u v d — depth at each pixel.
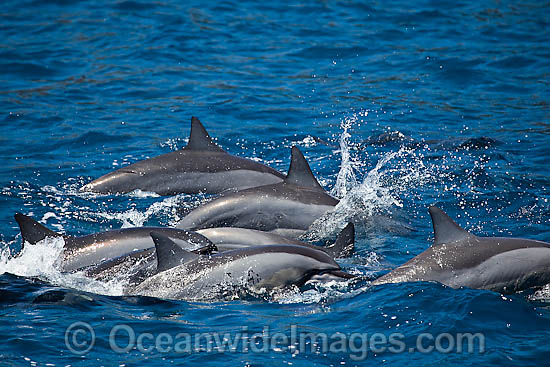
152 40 76.25
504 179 45.09
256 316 27.84
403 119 57.78
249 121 58.03
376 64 70.44
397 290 29.09
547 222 38.88
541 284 29.17
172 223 41.06
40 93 63.09
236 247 34.84
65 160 50.22
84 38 76.94
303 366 23.89
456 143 51.78
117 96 63.09
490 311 27.42
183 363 24.06
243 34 78.75
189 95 63.50
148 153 51.72
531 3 88.50
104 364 24.02
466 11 85.75
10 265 32.75
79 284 30.77
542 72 67.31
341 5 87.69
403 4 88.31
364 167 48.59
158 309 28.47
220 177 46.62
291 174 42.16
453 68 68.38
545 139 52.31
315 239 39.25
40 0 88.50
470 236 30.39
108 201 44.28
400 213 41.06
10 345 25.12
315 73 68.81
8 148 51.84
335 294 29.83
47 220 40.56
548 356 24.38
